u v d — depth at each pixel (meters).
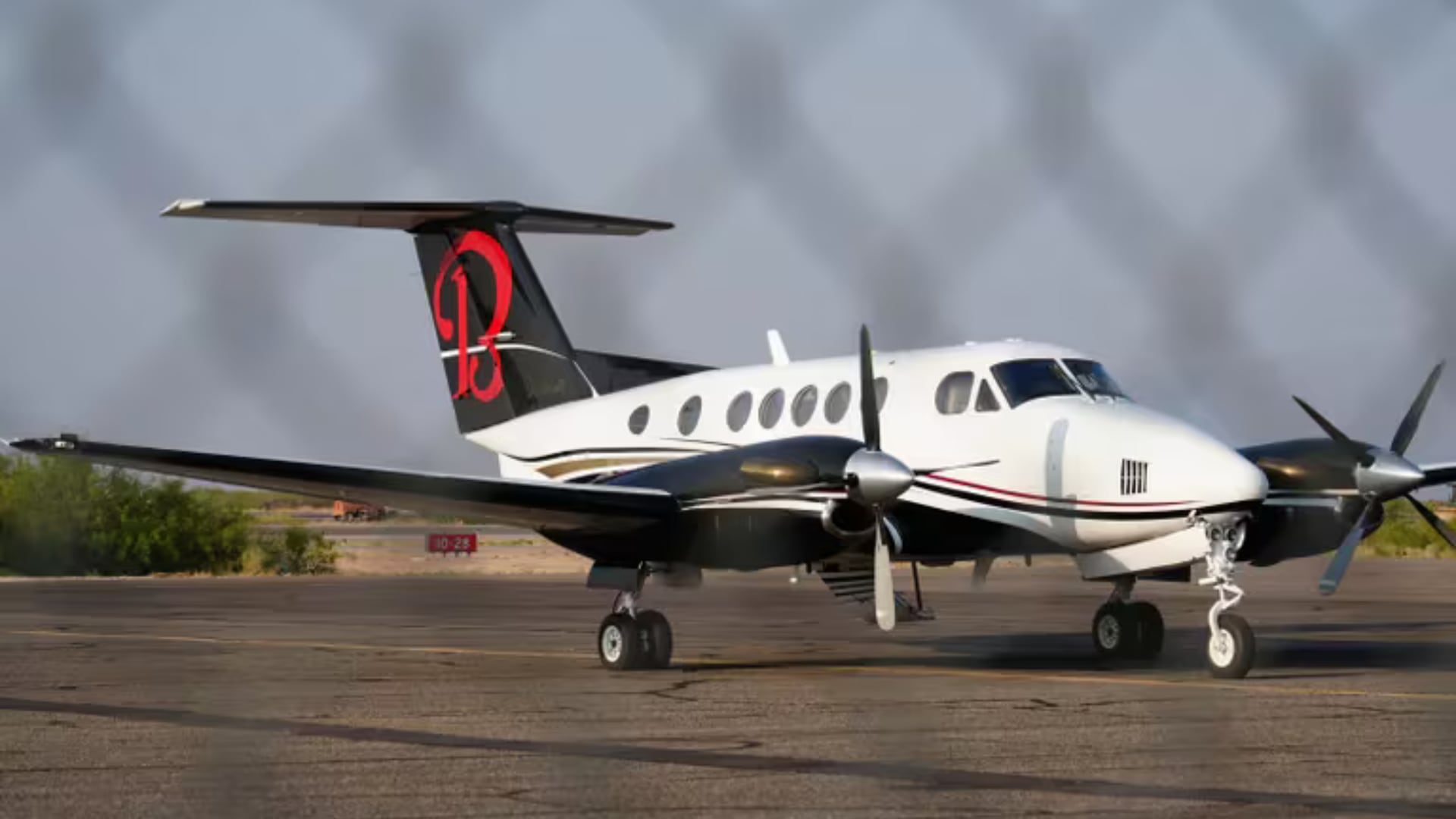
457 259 35.94
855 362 29.41
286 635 36.25
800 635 36.06
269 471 25.50
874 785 14.46
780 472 25.09
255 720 19.48
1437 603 48.56
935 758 15.97
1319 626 38.03
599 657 28.38
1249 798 13.67
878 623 25.38
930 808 13.36
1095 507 25.98
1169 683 23.55
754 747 16.91
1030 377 27.31
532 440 34.66
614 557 27.00
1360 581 65.06
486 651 31.22
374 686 23.83
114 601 52.44
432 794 14.16
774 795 14.02
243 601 52.59
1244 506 24.62
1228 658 24.28
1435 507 31.05
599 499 25.67
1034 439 26.59
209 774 15.28
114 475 78.56
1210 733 17.67
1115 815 12.98
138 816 13.23
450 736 17.94
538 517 26.55
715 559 26.33
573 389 34.34
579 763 15.83
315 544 89.50
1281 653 29.44
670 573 27.36
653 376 34.16
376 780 14.92
